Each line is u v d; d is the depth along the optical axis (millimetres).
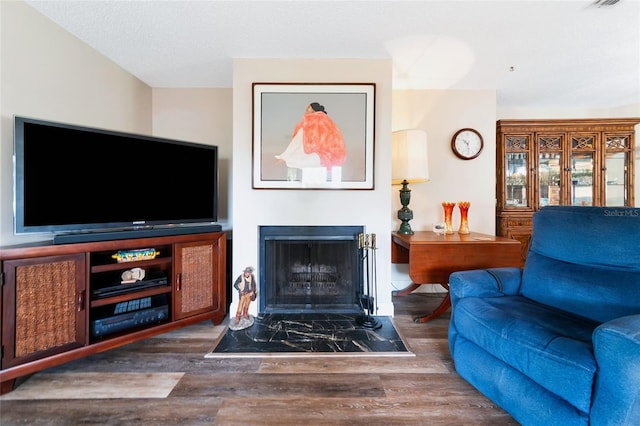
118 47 2164
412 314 2439
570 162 3018
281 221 2352
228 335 2041
